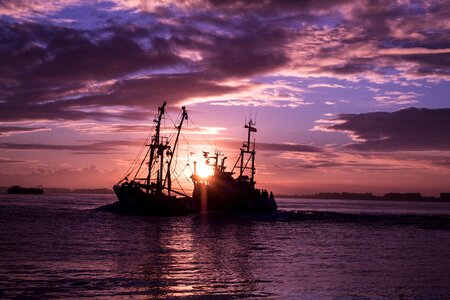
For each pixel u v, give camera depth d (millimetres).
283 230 80875
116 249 47656
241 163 135875
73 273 33094
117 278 31625
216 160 125375
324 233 76125
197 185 123375
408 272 37250
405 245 58938
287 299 27219
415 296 28828
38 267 35344
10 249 45812
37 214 109062
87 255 42562
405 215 156750
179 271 35062
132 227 78062
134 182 117625
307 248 53500
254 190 133375
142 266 36938
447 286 31734
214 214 119750
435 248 55875
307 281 32531
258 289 29484
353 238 67938
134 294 27219
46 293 26969
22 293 26828
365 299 27812
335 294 28797
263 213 132125
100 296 26562
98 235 62594
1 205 163125
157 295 27125
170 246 51812
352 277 34531
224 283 30984
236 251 48906
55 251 44969
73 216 104000
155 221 94312
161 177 118938
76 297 26234
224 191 121125
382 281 33125
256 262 41094
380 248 55094
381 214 162125
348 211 192625
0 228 70625
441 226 99438
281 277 33812
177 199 115875
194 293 27906
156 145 118500
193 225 86875
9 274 32250
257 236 68062
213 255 45125
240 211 122312
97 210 128750
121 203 119125
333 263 41656
